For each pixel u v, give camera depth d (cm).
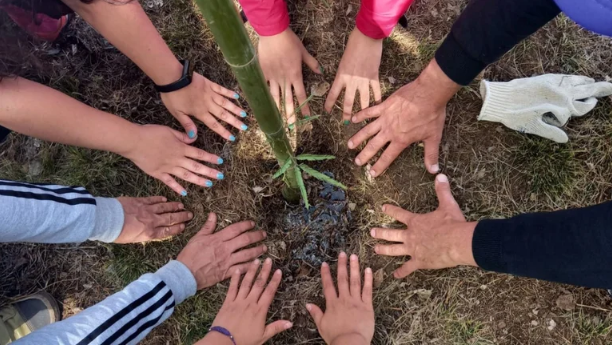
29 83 70
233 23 34
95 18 72
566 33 89
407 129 83
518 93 83
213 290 88
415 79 85
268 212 89
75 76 92
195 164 86
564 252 60
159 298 75
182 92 84
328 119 90
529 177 87
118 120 81
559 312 85
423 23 90
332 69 91
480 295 86
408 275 86
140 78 93
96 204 77
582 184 86
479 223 72
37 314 87
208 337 77
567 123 87
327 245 88
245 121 91
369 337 80
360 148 89
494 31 61
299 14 92
